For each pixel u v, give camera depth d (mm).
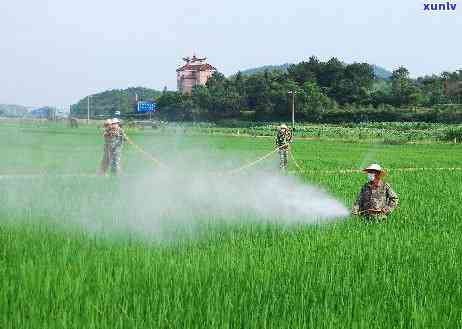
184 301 6480
